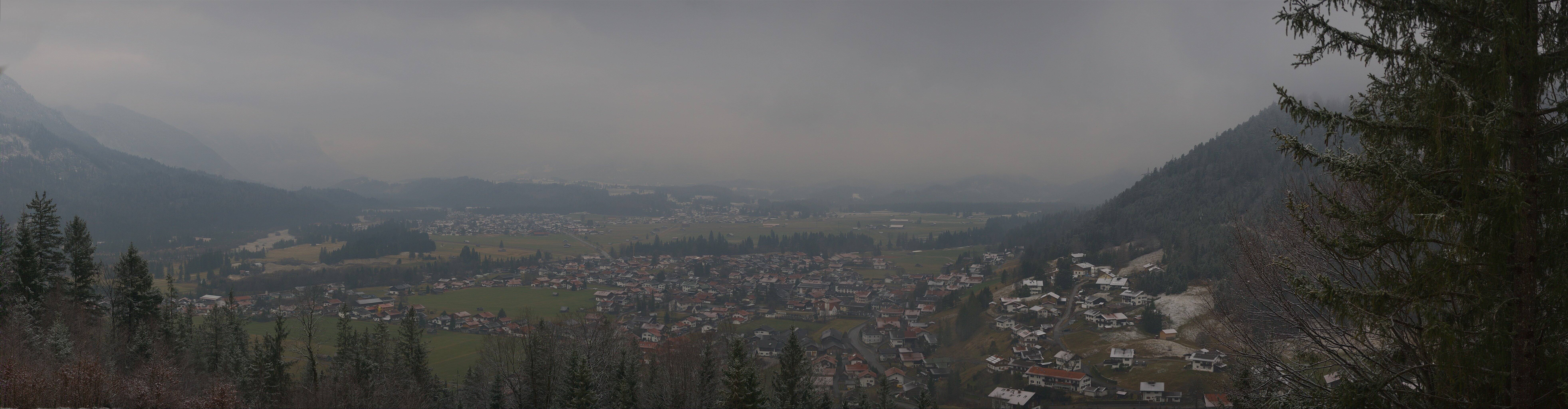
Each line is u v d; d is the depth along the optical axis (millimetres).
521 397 53750
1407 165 11281
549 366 52938
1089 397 78000
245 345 63750
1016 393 80688
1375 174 11102
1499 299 10750
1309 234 13711
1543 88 10750
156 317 54844
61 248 52844
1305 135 12719
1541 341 10844
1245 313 17484
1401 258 12086
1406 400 13195
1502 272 10641
